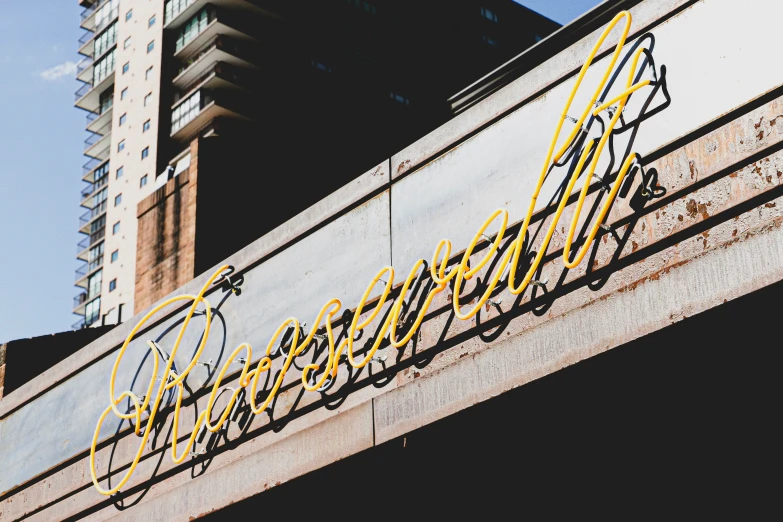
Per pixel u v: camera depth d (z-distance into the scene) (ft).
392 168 40.57
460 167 37.52
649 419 32.32
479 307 33.22
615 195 30.66
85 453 52.34
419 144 39.58
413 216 38.93
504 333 33.47
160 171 214.90
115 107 233.76
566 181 32.81
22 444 57.62
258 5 212.64
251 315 45.57
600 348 29.22
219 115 209.05
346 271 41.37
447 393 33.86
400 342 36.14
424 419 34.32
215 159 77.71
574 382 30.58
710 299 26.71
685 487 34.30
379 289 39.22
